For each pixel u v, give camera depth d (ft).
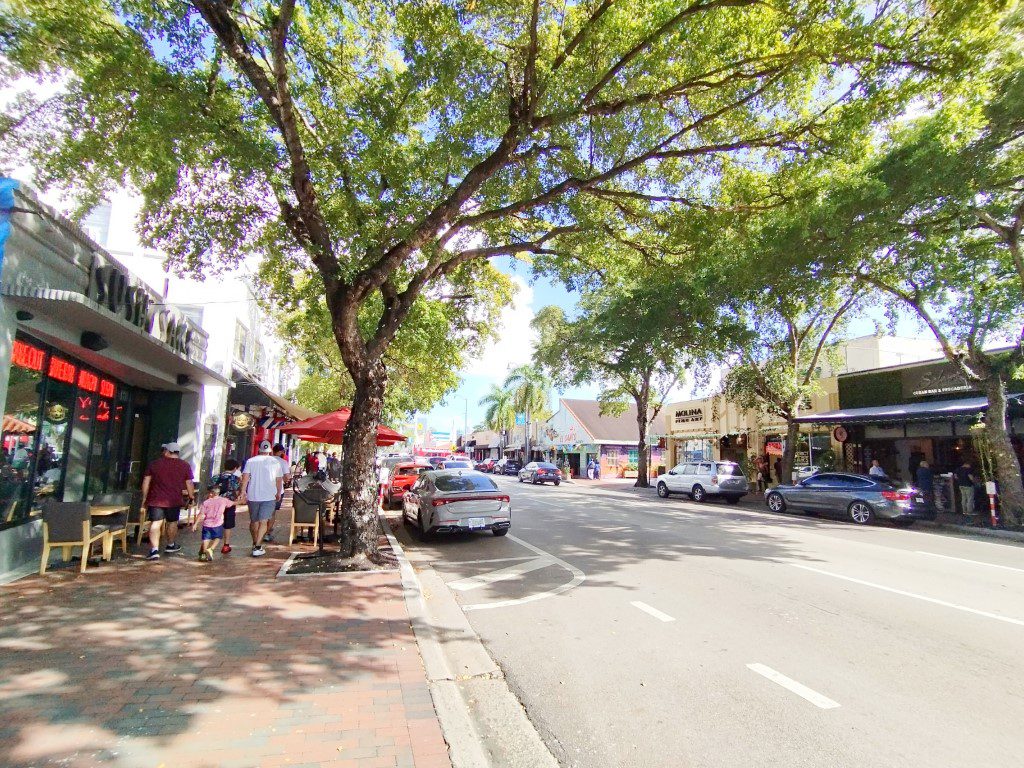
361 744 11.62
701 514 57.41
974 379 53.31
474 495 39.24
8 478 24.12
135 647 16.19
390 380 78.07
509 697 15.01
